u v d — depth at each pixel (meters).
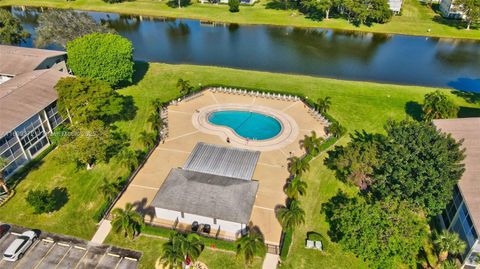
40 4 156.25
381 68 102.81
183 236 42.59
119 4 157.00
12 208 50.88
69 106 60.47
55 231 47.66
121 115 72.38
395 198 45.00
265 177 57.53
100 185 55.09
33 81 66.81
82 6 154.38
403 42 124.38
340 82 89.19
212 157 59.22
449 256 44.44
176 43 119.00
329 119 71.38
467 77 97.88
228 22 139.25
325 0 135.12
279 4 157.38
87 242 46.22
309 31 133.00
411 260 41.06
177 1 158.50
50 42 90.62
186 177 50.66
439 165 45.59
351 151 52.16
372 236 39.91
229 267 43.38
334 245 46.47
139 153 61.56
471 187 45.00
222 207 46.53
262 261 44.16
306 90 84.31
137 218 45.41
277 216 48.91
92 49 74.56
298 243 46.66
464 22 139.38
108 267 43.28
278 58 107.94
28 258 44.19
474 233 40.34
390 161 48.88
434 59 110.12
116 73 77.19
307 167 55.28
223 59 106.31
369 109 76.62
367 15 133.75
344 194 54.22
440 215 50.03
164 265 39.88
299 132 68.88
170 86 85.12
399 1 143.25
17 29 105.44
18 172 57.03
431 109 66.62
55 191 53.84
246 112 75.62
